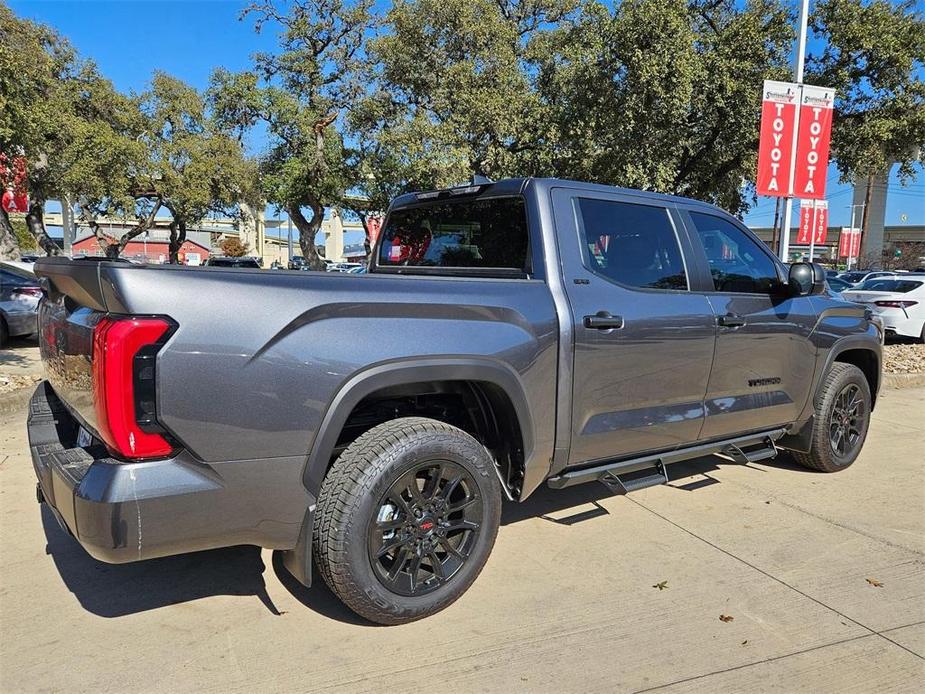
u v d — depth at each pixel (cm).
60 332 289
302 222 2394
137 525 230
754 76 1552
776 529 403
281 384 250
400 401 335
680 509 434
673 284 388
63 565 340
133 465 231
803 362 462
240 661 264
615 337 348
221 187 2984
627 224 377
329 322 262
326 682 252
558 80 1772
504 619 297
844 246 3547
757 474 510
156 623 290
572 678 256
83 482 233
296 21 2169
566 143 1758
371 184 2214
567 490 468
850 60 1545
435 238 413
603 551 369
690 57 1511
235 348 242
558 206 352
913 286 1370
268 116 2250
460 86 1825
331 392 260
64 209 3341
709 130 1712
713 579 338
